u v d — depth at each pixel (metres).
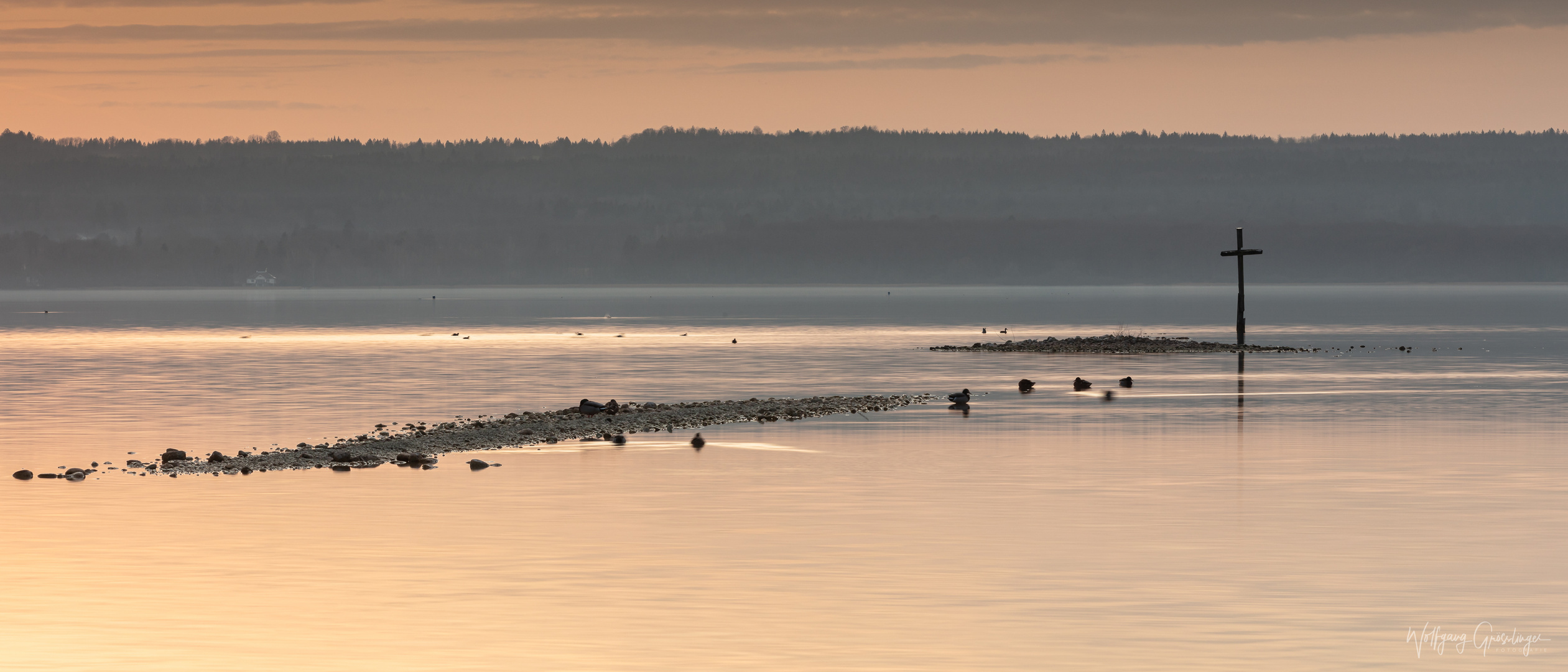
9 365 162.50
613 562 43.38
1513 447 73.19
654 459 68.75
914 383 127.50
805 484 59.84
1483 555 44.31
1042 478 61.69
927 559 43.84
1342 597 38.75
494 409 103.62
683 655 33.38
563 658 33.22
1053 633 35.25
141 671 32.28
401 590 39.72
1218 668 32.38
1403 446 73.56
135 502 54.97
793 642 34.53
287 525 49.78
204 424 91.56
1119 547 45.75
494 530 48.78
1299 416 91.25
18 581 40.78
